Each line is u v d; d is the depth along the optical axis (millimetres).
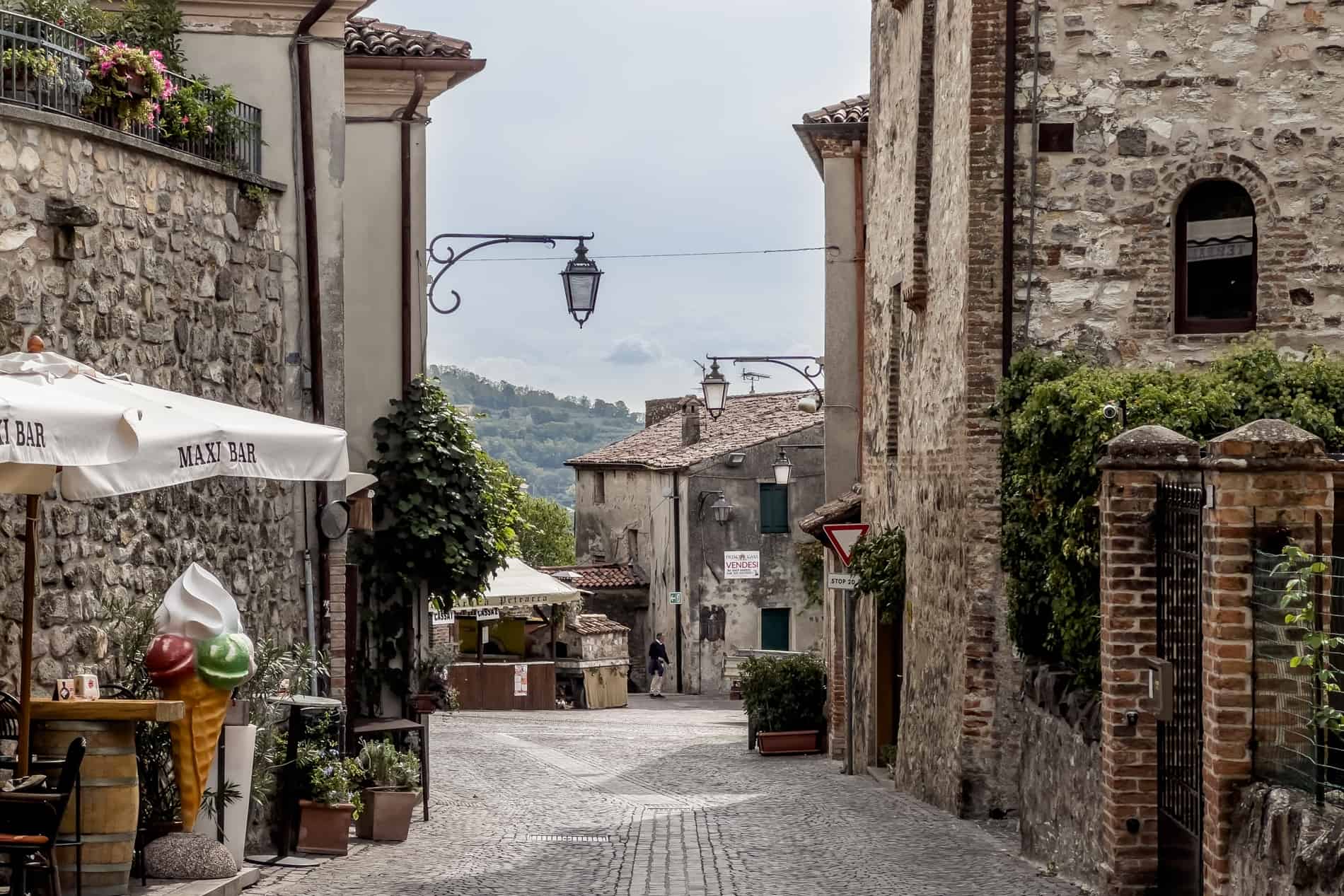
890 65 22812
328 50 16219
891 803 18828
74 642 11016
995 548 16672
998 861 13516
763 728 27969
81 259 11484
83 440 8352
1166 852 10594
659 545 61406
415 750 18156
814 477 60344
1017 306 16516
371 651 20547
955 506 17484
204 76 15961
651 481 62188
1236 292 16328
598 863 13422
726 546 59500
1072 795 12344
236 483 14133
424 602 21359
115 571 11742
